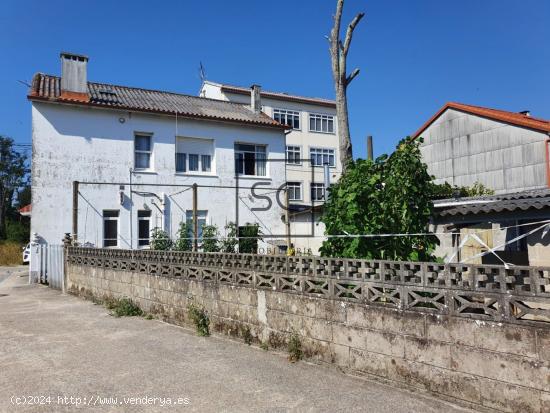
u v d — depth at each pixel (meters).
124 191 18.41
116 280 10.28
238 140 21.30
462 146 24.28
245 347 6.43
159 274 8.69
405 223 5.70
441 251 8.38
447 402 4.23
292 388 4.75
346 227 5.79
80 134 17.75
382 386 4.71
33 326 8.30
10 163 57.38
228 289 6.98
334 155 38.41
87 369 5.58
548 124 20.78
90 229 17.72
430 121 25.89
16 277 19.73
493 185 22.64
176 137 19.98
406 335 4.62
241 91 34.12
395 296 4.75
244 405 4.35
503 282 3.93
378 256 5.70
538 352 3.68
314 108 37.88
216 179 20.55
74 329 7.93
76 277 12.56
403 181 5.73
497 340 3.93
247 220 21.11
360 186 5.83
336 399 4.41
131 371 5.46
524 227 7.57
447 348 4.28
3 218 56.31
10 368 5.69
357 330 5.09
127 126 18.69
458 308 4.22
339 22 10.23
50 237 17.03
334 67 10.28
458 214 8.02
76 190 15.09
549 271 3.66
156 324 8.20
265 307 6.30
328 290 5.45
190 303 7.80
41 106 17.17
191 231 19.05
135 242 18.55
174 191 19.50
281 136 22.44
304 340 5.71
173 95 23.11
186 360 5.86
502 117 22.20
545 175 20.44
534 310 3.72
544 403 3.62
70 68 17.83
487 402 3.97
